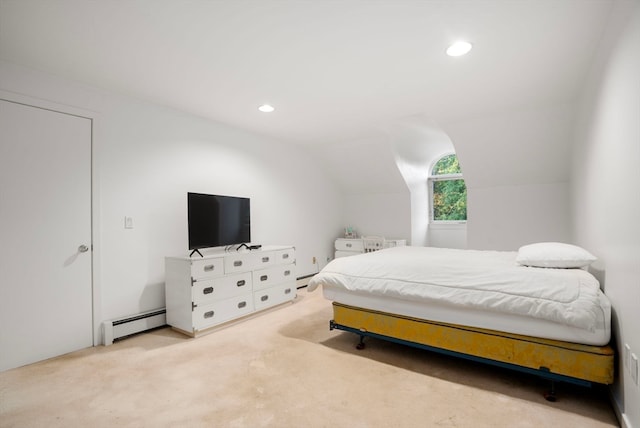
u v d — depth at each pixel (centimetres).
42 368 227
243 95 296
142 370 222
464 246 537
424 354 245
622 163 155
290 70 248
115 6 170
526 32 198
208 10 175
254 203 418
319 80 266
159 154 319
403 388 195
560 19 185
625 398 152
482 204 441
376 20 186
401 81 270
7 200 228
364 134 436
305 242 500
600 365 165
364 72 253
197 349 257
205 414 172
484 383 200
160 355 247
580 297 170
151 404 182
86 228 267
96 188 273
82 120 266
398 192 523
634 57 136
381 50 220
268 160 441
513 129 364
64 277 254
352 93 295
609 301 175
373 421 164
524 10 177
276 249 367
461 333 207
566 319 166
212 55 224
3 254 226
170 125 329
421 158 530
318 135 438
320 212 532
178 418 169
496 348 195
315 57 228
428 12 179
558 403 177
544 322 179
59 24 185
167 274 305
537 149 372
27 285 236
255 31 196
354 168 514
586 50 218
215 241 336
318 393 191
